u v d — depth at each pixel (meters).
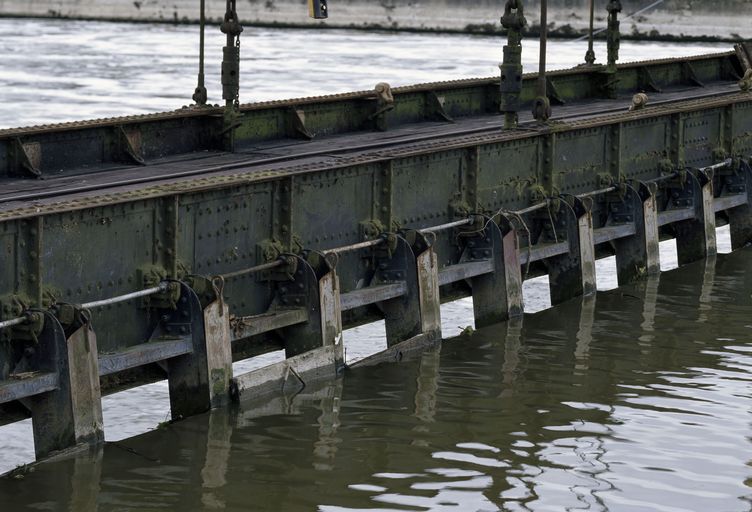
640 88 60.09
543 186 41.31
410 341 35.06
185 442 28.30
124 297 27.84
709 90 61.09
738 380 33.56
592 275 41.69
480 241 38.34
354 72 112.19
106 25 183.50
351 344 38.00
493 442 28.78
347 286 34.59
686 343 37.03
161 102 90.25
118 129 36.53
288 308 32.31
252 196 31.66
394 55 131.12
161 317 29.42
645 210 44.38
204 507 24.97
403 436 29.06
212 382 29.55
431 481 26.50
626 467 27.38
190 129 38.88
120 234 28.58
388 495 25.72
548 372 34.06
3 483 25.86
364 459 27.61
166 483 26.06
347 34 168.62
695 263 47.72
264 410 30.39
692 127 48.97
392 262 35.22
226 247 31.17
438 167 37.34
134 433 29.64
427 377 33.41
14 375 25.98
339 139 41.81
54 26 179.75
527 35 164.12
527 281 46.03
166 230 29.47
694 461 27.73
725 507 25.39
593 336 37.62
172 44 147.25
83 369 26.48
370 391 32.12
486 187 39.12
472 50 139.38
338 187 34.06
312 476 26.62
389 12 176.50
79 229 27.67
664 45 150.62
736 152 51.34
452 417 30.41
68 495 25.36
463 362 34.84
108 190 31.89
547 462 27.62
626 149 45.31
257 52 134.50
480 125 46.41
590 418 30.45
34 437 26.88
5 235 26.08
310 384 32.12
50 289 27.02
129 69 115.38
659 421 30.27
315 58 126.75
